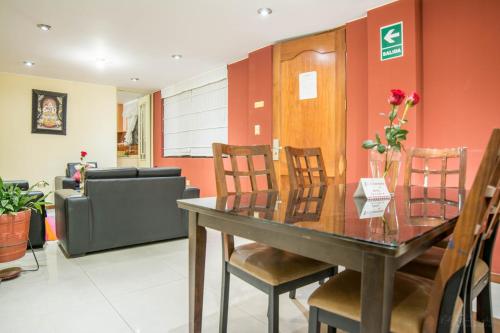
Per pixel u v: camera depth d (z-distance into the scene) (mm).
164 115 6707
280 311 1945
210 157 5383
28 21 3410
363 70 3281
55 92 5914
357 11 3160
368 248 746
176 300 2082
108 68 5180
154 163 7039
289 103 3918
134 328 1739
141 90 6848
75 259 2891
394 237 784
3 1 2984
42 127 5797
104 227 3033
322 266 1402
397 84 2898
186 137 6004
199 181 5621
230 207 1269
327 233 834
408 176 2340
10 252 2365
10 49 4285
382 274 749
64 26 3535
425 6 2867
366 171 3277
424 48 2873
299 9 3133
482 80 2584
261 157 4230
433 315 848
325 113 3617
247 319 1848
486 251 1376
